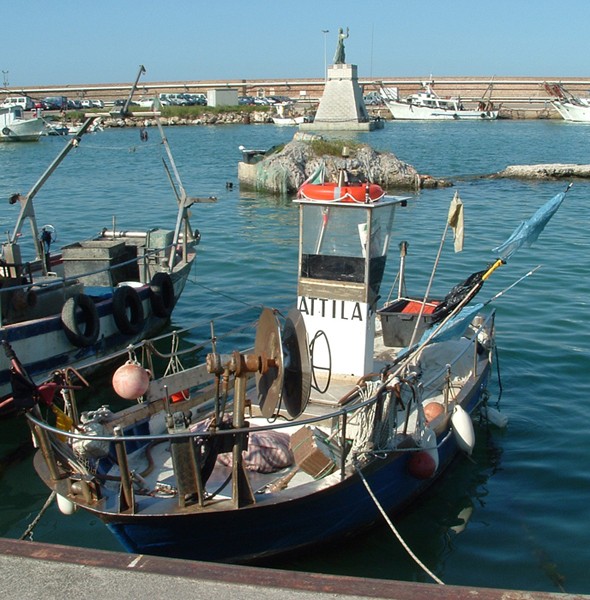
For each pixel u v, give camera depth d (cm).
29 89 13250
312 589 390
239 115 10806
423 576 712
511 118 11462
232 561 692
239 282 1853
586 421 1035
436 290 1745
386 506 782
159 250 1456
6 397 1058
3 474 926
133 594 392
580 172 4081
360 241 845
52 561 420
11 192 3572
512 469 910
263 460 731
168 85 14300
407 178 3706
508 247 885
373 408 729
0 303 1078
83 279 1396
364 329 864
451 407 905
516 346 1330
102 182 4016
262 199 3428
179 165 4947
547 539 764
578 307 1573
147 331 1389
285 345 670
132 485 643
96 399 1157
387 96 12338
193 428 766
